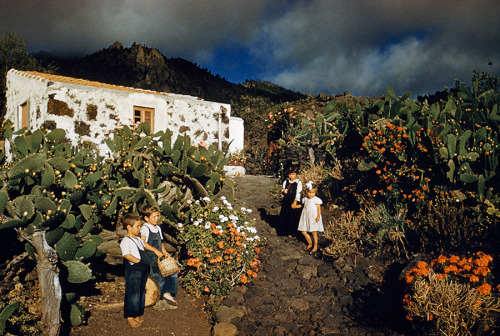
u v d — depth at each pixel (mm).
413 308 3984
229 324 4250
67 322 4105
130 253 4016
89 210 4621
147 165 5824
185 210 6109
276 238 7012
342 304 4871
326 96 23000
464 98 8094
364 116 8672
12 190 4273
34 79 9203
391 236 6137
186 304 4883
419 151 6934
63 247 3984
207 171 6020
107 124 9297
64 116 8672
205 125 11305
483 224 5656
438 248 5559
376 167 7480
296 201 7137
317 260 6105
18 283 4129
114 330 4094
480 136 6750
